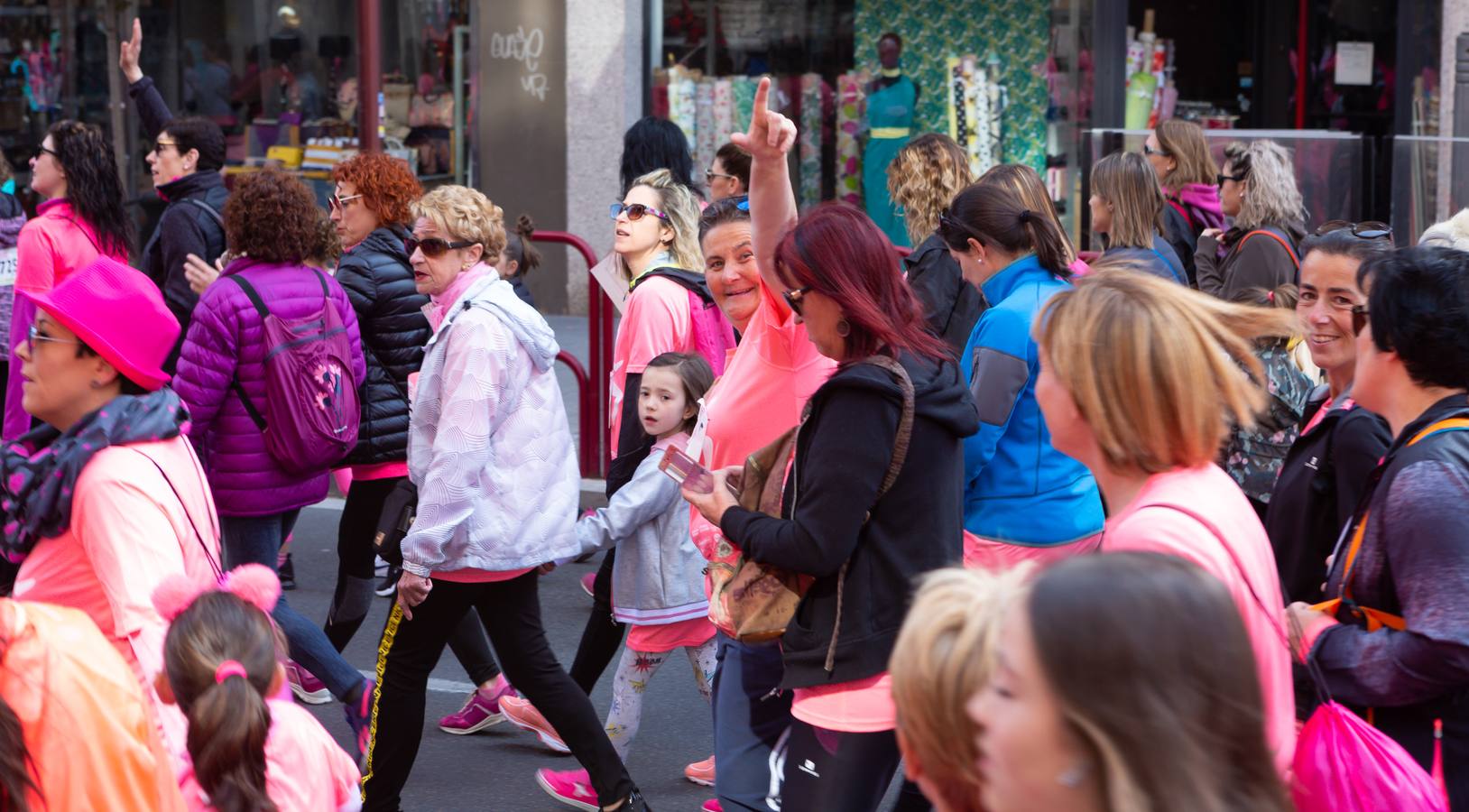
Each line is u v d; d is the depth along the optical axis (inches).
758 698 136.7
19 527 117.8
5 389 273.7
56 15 495.8
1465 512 92.3
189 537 119.0
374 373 205.8
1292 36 500.1
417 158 504.1
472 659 200.5
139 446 118.0
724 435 136.3
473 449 153.8
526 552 157.8
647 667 179.2
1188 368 81.1
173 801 86.0
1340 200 308.7
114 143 499.8
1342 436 111.8
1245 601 79.5
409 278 208.2
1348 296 125.3
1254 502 168.6
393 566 161.9
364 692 181.0
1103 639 47.1
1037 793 48.4
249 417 184.1
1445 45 423.5
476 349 154.9
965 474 147.8
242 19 490.0
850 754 114.2
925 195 201.6
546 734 194.7
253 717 104.9
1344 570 99.5
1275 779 48.8
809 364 133.4
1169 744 46.6
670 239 200.5
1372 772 86.3
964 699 59.4
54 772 79.1
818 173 477.4
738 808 136.8
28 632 80.0
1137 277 85.0
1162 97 476.7
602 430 317.7
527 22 493.0
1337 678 94.0
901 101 466.3
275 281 185.8
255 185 187.9
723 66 482.6
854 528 111.2
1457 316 97.3
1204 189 285.4
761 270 132.3
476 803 180.4
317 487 192.7
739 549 120.7
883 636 112.7
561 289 502.6
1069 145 458.0
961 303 176.2
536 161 499.2
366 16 324.5
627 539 175.6
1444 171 307.1
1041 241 152.6
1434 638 89.8
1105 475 85.7
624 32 484.1
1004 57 459.5
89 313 118.6
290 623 179.9
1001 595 60.1
